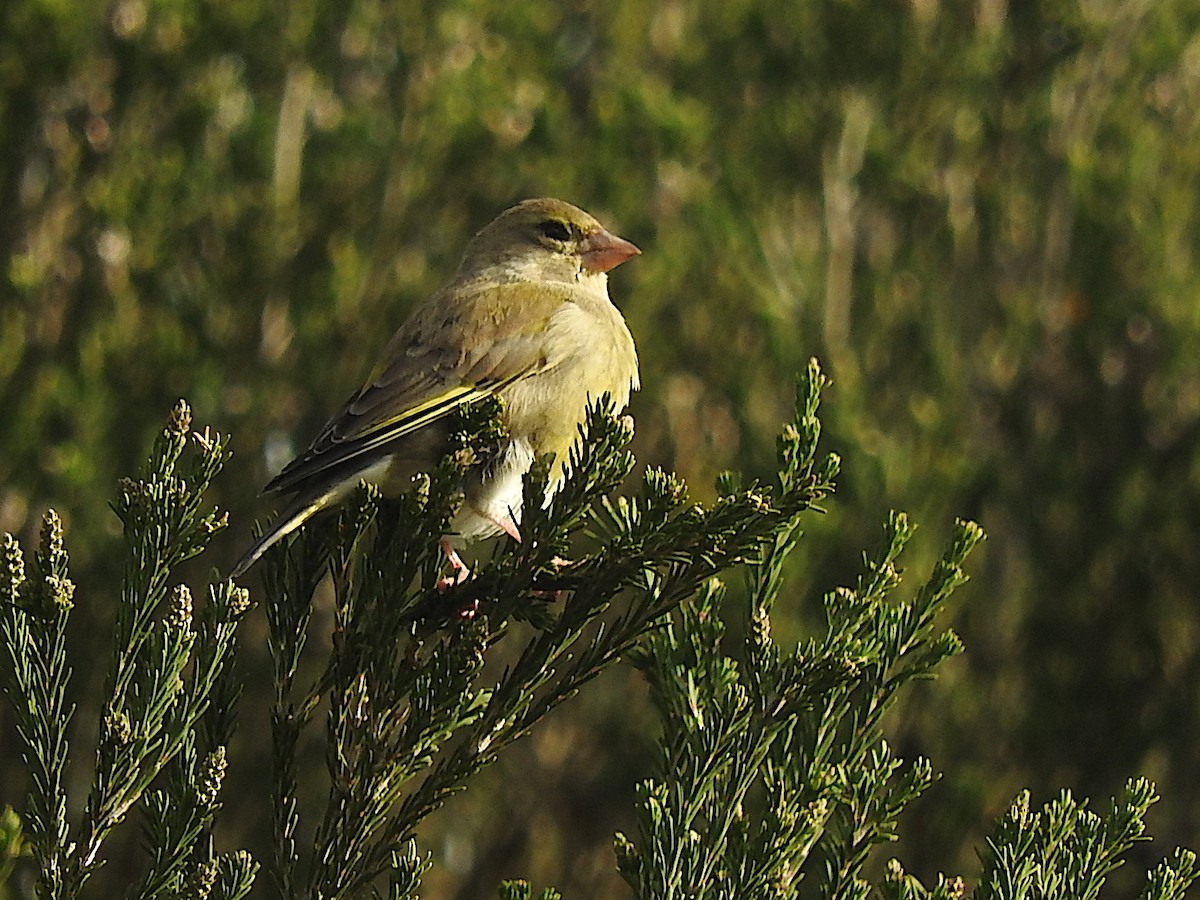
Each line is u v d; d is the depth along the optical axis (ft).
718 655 17.97
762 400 48.47
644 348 48.52
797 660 17.40
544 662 17.04
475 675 16.37
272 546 18.40
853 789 17.65
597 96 48.32
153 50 45.16
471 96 47.37
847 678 17.21
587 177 48.37
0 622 16.06
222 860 16.34
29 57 44.65
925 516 45.83
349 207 47.34
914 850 47.37
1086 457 50.29
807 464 17.17
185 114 45.57
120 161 45.29
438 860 50.96
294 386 46.70
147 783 15.83
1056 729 49.11
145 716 15.79
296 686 44.42
